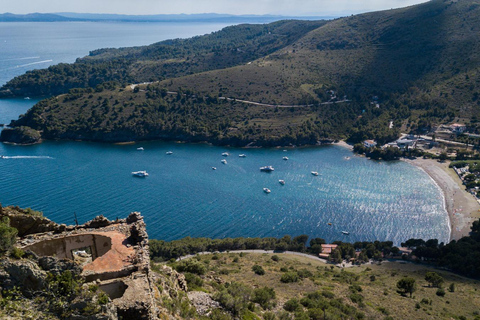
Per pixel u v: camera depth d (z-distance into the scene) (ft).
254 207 455.22
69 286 62.85
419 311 216.33
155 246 320.91
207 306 126.21
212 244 354.13
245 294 170.81
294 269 298.35
